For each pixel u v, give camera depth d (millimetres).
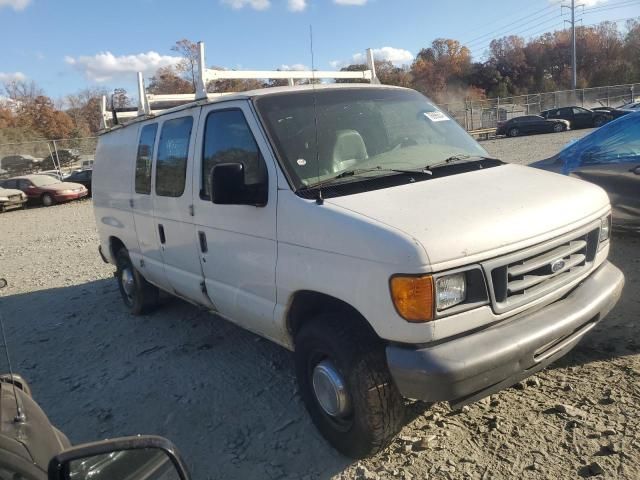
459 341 2801
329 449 3453
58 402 4512
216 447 3625
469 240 2783
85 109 75125
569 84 75938
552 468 3012
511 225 2932
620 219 6590
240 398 4211
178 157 4641
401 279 2709
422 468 3141
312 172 3521
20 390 2375
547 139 27859
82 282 8398
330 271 3086
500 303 2895
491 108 43219
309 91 4078
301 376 3486
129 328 6055
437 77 76188
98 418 4180
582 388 3734
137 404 4320
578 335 3248
